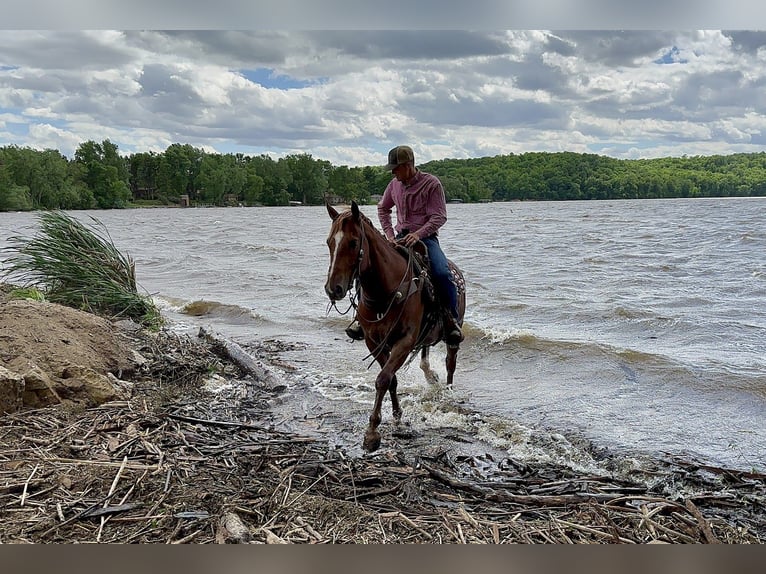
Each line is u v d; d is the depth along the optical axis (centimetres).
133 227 4381
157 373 720
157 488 429
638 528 417
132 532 377
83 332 706
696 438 591
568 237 3005
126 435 515
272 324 1111
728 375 746
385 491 464
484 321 1099
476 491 470
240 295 1420
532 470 529
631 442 585
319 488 462
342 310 1227
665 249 2308
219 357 823
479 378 797
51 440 489
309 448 545
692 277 1591
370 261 539
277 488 443
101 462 457
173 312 1218
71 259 979
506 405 692
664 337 971
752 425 617
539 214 5684
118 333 801
